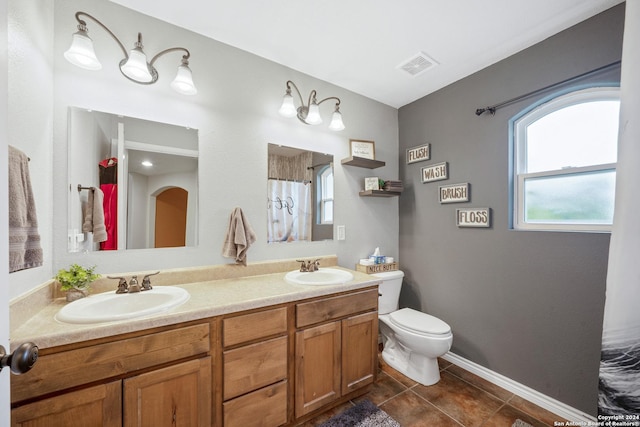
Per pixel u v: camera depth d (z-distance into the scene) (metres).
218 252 1.68
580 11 1.41
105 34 1.37
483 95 1.95
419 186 2.41
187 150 1.60
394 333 1.99
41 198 1.13
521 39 1.65
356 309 1.61
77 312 1.03
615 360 1.04
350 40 1.68
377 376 1.81
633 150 1.01
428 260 2.32
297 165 2.03
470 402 1.63
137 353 0.98
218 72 1.70
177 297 1.21
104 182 1.37
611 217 1.44
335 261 2.18
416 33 1.61
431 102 2.32
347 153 2.29
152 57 1.49
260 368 1.26
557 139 1.66
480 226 1.92
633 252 1.00
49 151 1.20
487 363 1.88
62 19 1.27
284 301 1.32
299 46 1.75
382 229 2.51
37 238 0.92
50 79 1.21
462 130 2.08
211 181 1.67
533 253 1.66
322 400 1.46
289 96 1.78
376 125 2.48
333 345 1.51
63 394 0.86
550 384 1.57
